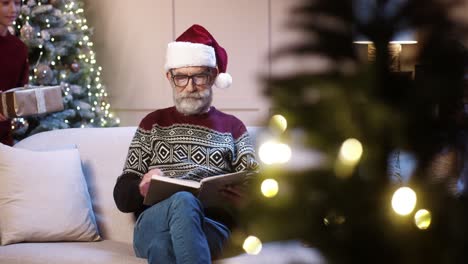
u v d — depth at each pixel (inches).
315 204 21.7
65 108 166.4
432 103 20.3
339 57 20.7
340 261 21.1
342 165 20.8
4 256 91.0
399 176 21.1
